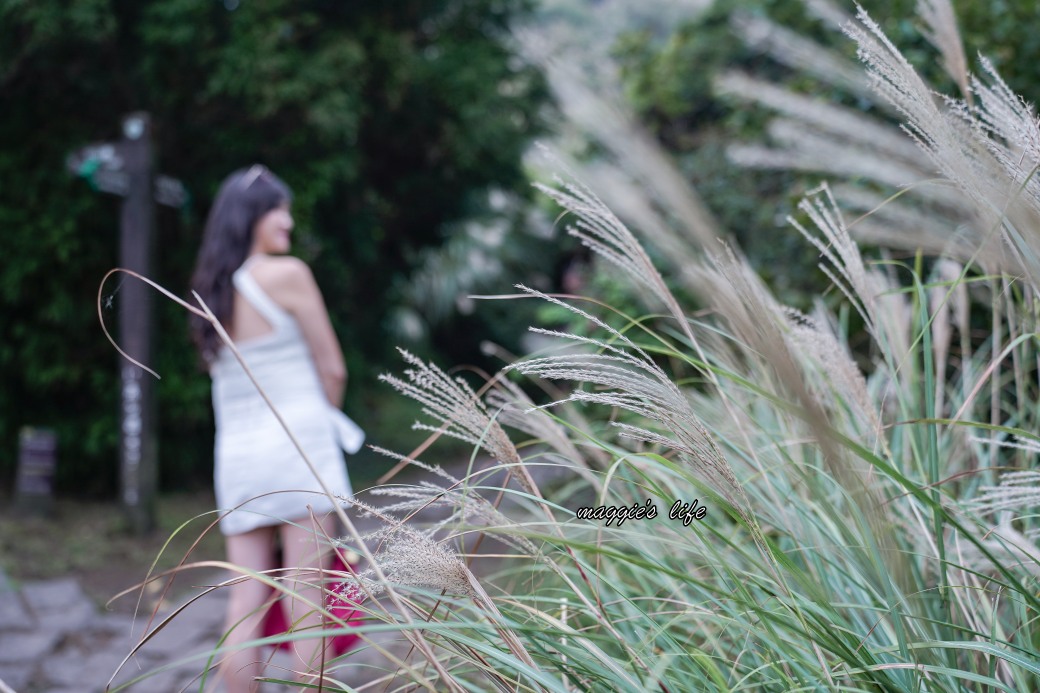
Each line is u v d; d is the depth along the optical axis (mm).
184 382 6234
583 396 968
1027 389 1938
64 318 5816
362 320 9367
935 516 1048
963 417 1484
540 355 1120
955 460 1533
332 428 2289
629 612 1201
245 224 2309
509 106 8086
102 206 5980
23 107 5879
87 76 5914
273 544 2256
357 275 8852
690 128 5594
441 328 12492
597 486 1374
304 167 6652
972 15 2867
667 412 938
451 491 1003
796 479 1248
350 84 6688
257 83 6000
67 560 4594
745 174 3699
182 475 6594
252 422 2232
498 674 970
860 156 1661
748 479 1208
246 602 2152
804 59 1951
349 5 7188
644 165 1035
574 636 983
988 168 1062
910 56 2705
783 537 1394
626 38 5973
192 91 6297
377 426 8383
